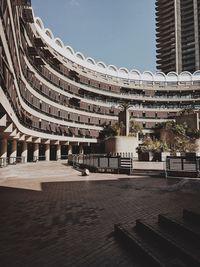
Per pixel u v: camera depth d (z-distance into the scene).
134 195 10.20
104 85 65.25
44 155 49.72
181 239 4.38
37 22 45.94
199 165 15.90
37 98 39.69
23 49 29.22
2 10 11.86
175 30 104.38
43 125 42.56
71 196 9.98
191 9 104.62
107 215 7.05
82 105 57.22
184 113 55.19
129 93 68.81
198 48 99.25
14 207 8.05
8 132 21.22
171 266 3.69
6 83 15.23
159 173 17.36
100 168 20.72
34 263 4.16
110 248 4.77
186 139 45.09
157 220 5.57
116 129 44.66
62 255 4.46
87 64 63.53
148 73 72.56
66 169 24.12
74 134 51.47
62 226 6.09
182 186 12.48
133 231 5.23
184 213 5.13
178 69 101.75
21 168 24.88
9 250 4.68
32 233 5.59
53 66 48.62
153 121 64.31
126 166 19.09
